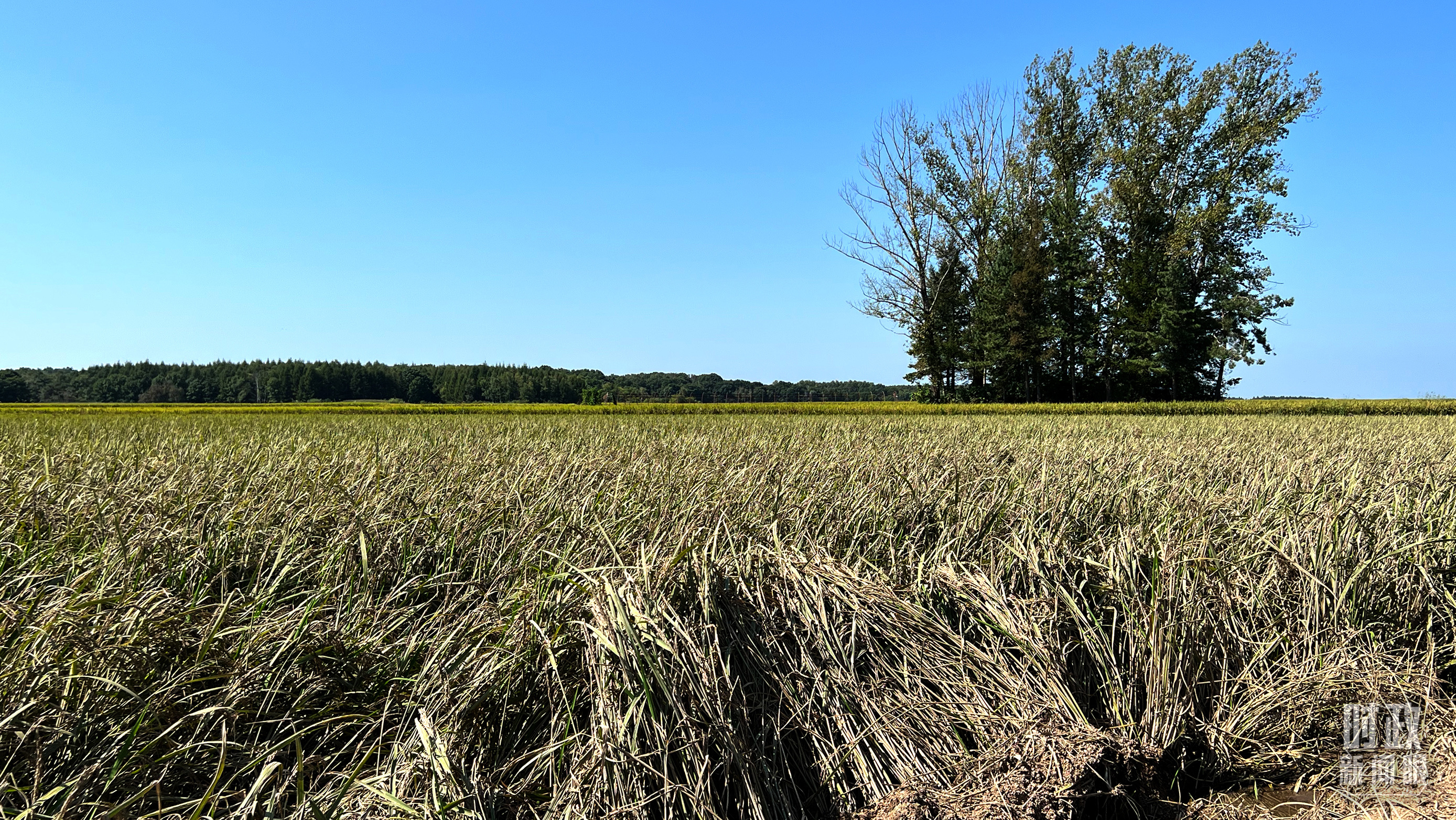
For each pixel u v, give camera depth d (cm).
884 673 276
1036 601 312
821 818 237
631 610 258
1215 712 286
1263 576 351
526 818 219
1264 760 272
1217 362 3356
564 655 257
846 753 246
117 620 246
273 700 244
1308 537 374
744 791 230
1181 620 304
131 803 200
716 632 261
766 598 291
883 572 334
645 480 529
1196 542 376
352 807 210
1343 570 351
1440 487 517
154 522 355
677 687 241
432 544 378
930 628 296
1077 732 250
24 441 819
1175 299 3272
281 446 742
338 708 246
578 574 309
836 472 563
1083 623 301
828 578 304
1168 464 644
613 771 220
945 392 3819
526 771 238
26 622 241
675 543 350
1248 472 624
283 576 320
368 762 237
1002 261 3469
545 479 512
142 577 303
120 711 222
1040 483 517
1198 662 296
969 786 240
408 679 257
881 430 1157
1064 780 235
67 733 209
